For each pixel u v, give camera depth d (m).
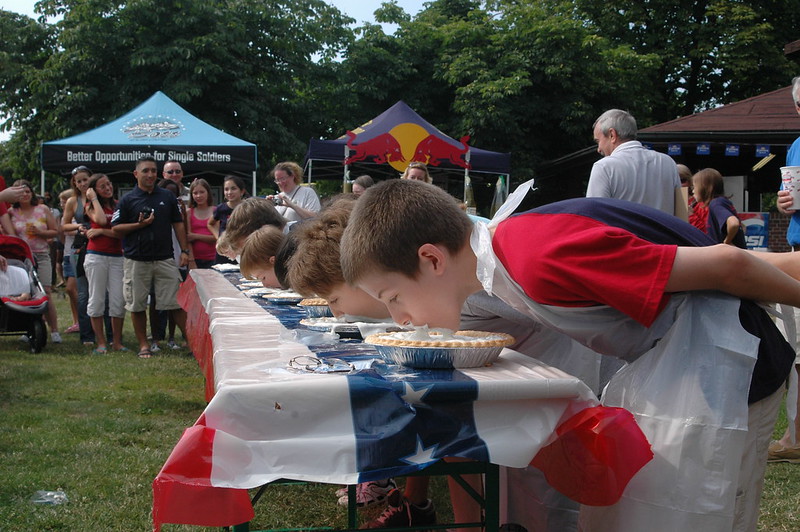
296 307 2.87
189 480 1.28
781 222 12.78
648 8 25.75
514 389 1.42
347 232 1.63
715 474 1.44
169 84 20.45
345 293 2.09
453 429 1.41
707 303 1.51
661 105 25.98
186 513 1.29
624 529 1.51
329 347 1.91
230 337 2.05
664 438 1.48
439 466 1.57
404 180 1.63
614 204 1.58
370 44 23.17
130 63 20.66
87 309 7.75
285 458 1.34
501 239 1.56
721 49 24.08
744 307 1.55
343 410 1.38
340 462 1.35
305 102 23.41
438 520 2.90
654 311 1.44
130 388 5.56
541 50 21.05
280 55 23.55
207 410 1.34
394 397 1.39
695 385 1.47
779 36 25.19
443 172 15.16
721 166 12.77
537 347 2.14
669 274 1.43
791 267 1.62
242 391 1.35
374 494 2.93
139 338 7.14
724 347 1.47
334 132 24.52
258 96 21.88
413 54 23.39
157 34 21.11
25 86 22.67
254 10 22.67
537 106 20.91
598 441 1.40
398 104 11.38
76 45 21.34
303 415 1.37
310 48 23.73
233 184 7.58
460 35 22.42
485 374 1.49
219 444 1.31
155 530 1.28
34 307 7.07
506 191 12.48
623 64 22.31
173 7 21.03
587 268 1.45
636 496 1.50
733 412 1.45
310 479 1.33
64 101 20.81
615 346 1.57
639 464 1.40
